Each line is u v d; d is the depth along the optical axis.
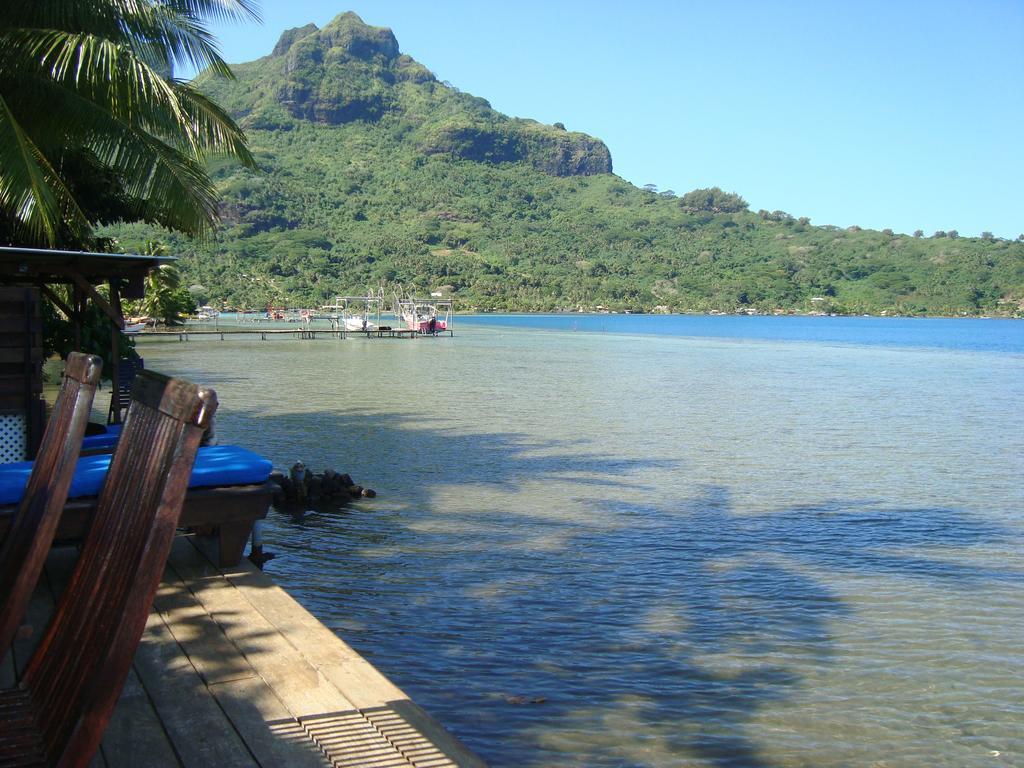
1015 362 51.25
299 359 43.84
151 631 4.45
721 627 7.20
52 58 10.88
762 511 11.72
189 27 12.41
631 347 63.94
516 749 5.08
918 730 5.44
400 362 42.84
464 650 6.62
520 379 33.78
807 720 5.53
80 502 5.03
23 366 7.15
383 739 3.37
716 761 4.99
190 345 55.88
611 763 4.93
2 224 12.96
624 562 9.13
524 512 11.41
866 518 11.38
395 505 11.67
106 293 35.28
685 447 17.36
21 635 4.21
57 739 2.09
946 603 7.93
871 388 32.75
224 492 5.36
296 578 8.38
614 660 6.46
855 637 7.02
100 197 16.39
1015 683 6.18
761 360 50.72
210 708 3.59
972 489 13.45
